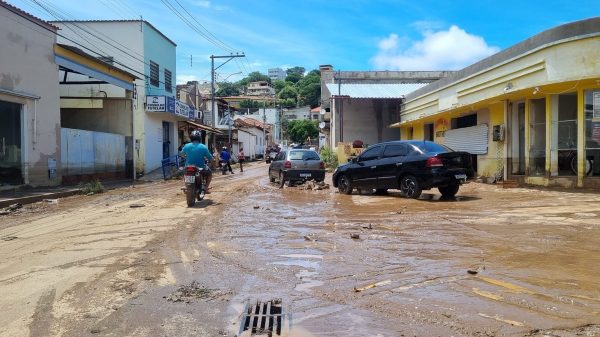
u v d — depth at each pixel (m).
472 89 19.52
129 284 5.04
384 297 4.52
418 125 26.86
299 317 4.06
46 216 10.50
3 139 14.62
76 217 10.21
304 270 5.52
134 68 27.45
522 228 7.95
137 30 27.42
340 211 10.55
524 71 15.52
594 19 13.01
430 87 24.75
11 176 15.02
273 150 52.62
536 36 14.84
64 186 17.22
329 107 37.78
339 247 6.72
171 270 5.57
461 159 12.19
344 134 32.09
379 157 13.62
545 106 14.80
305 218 9.58
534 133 15.38
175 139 33.00
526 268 5.44
